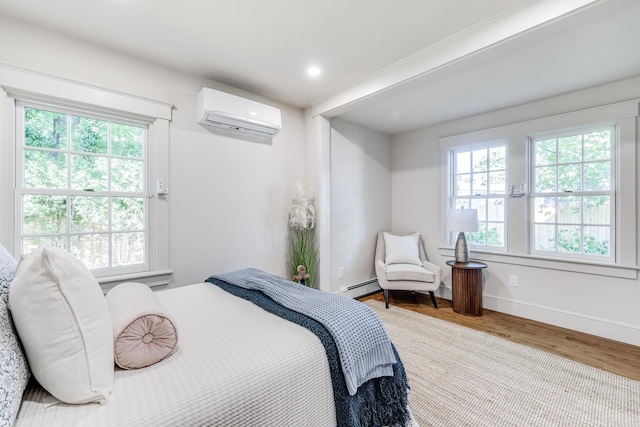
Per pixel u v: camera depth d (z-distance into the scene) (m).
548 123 2.87
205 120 2.54
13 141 1.83
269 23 1.86
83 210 2.11
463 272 3.10
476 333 2.61
